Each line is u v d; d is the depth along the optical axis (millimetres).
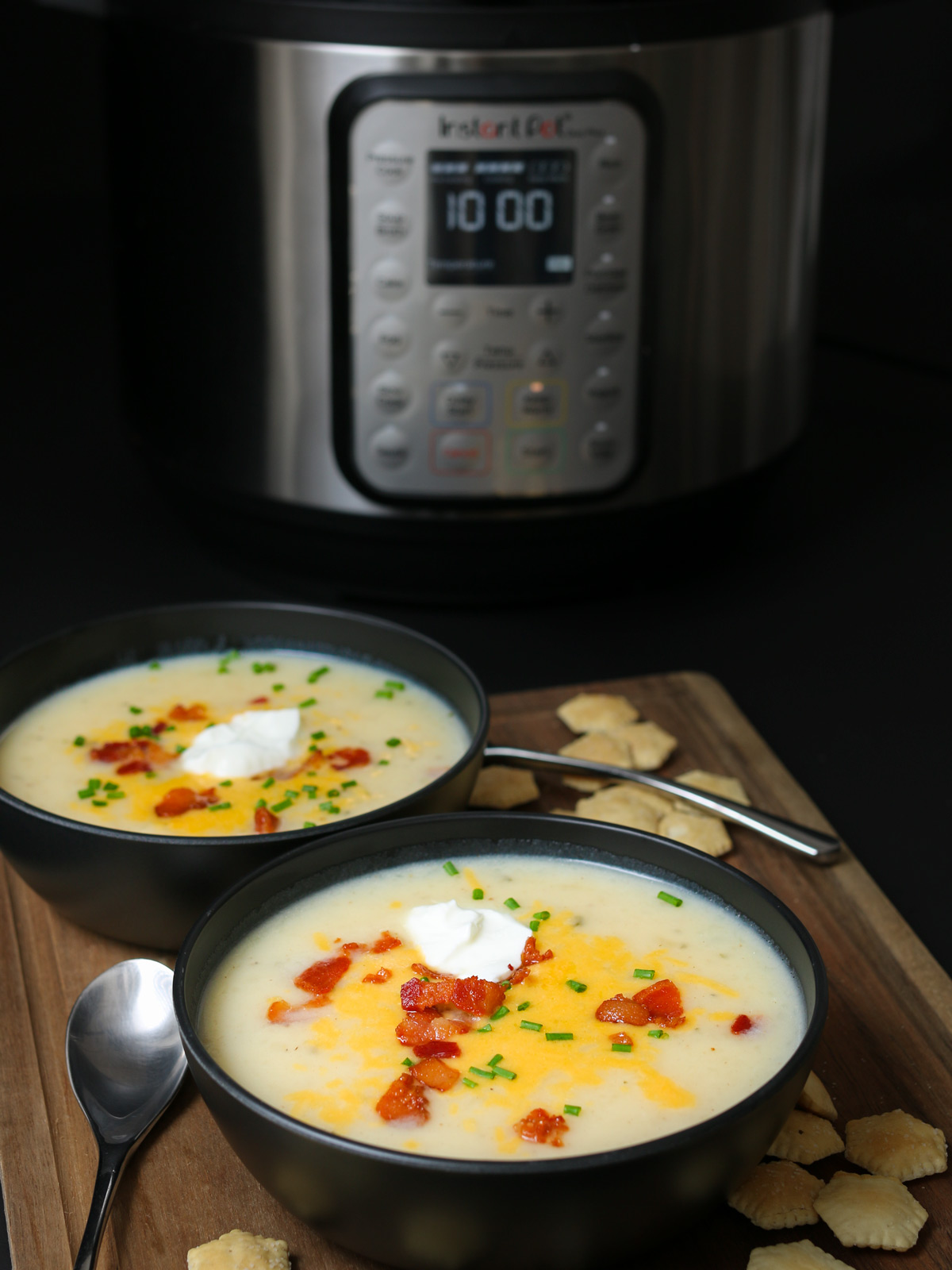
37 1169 660
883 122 1182
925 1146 655
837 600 976
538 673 911
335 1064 638
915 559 1011
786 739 871
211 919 660
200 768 767
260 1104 586
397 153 842
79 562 1004
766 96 874
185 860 686
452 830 713
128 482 1104
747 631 951
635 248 865
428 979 667
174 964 736
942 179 1171
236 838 687
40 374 1249
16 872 748
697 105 854
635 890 705
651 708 879
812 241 946
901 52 1151
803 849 778
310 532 921
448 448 886
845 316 1264
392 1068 637
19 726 797
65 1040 703
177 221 888
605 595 983
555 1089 628
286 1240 636
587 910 696
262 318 884
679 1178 584
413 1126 617
